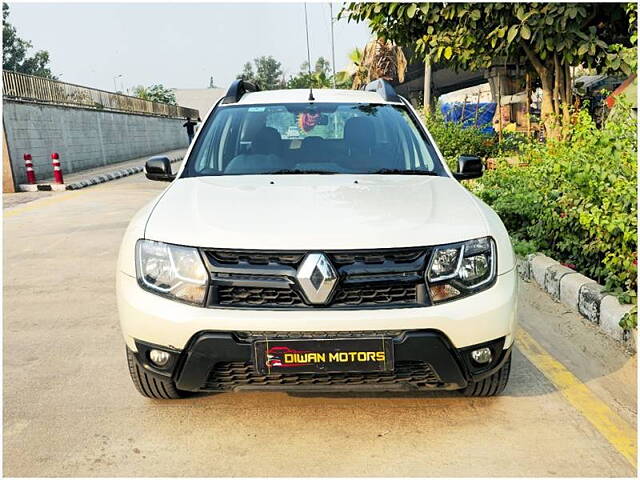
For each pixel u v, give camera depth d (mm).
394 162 3512
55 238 7352
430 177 3338
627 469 2420
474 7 7125
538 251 5133
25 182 14828
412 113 3986
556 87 7910
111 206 10039
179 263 2490
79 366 3480
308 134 3688
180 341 2449
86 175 16766
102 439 2670
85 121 19469
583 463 2459
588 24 7512
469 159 3652
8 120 14188
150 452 2566
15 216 9344
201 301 2449
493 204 5883
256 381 2525
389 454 2527
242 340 2418
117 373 3371
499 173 6879
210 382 2541
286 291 2434
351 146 3600
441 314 2439
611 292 3900
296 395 3037
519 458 2492
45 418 2863
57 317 4387
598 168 4082
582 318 4047
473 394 2963
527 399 2986
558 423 2758
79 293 5016
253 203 2803
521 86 11695
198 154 3557
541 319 4066
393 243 2473
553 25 6789
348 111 3859
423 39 7840
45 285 5277
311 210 2697
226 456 2529
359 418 2814
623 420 2783
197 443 2629
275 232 2496
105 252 6516
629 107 4453
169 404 2973
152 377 2750
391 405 2928
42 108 16297
